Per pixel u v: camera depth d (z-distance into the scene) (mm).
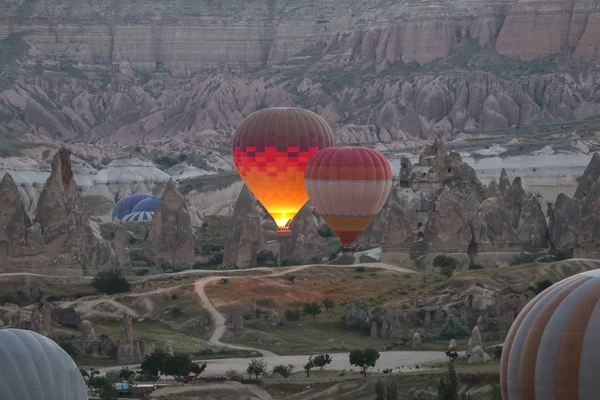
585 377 174250
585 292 178375
